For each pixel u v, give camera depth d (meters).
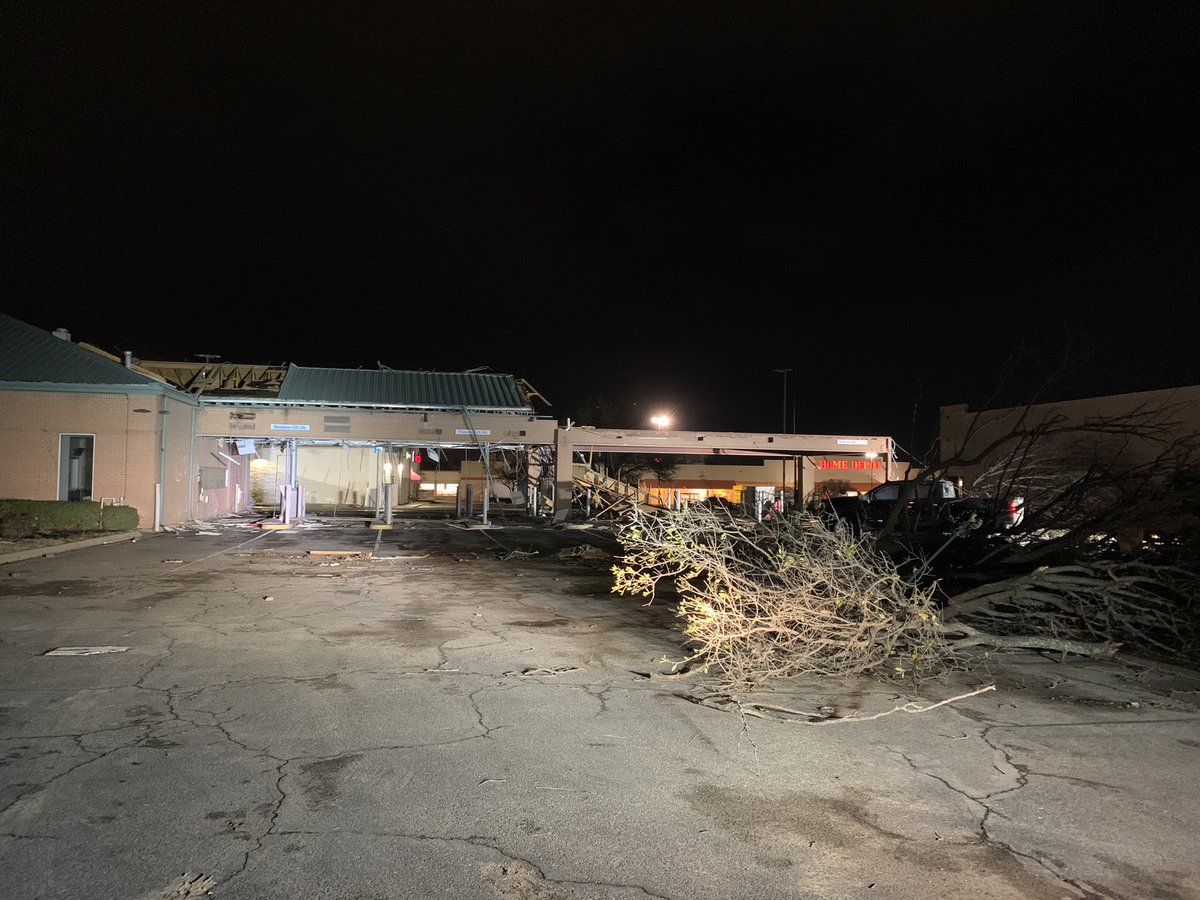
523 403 33.50
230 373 39.94
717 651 7.39
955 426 29.52
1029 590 8.70
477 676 7.41
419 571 15.70
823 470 46.50
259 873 3.67
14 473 24.05
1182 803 4.70
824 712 6.42
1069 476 11.48
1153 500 9.20
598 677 7.43
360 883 3.61
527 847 4.00
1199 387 20.81
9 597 11.55
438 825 4.23
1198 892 3.66
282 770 4.96
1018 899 3.58
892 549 11.12
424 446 32.53
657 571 15.41
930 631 7.67
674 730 5.90
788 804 4.61
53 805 4.38
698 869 3.82
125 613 10.39
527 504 38.56
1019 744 5.71
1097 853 4.05
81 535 21.02
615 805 4.54
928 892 3.63
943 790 4.85
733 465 51.22
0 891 3.47
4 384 23.86
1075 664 8.19
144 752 5.23
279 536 23.86
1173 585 8.31
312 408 30.64
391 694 6.74
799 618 7.18
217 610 10.75
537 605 11.68
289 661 7.88
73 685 6.84
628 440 33.88
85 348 27.61
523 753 5.35
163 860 3.78
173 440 26.23
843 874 3.79
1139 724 6.21
